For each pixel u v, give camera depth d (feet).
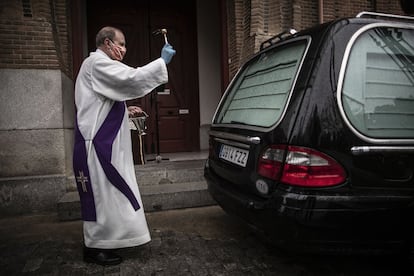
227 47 19.21
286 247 7.21
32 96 13.97
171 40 22.16
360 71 7.22
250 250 9.54
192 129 22.70
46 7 14.33
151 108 21.93
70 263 8.99
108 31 8.87
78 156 8.55
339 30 7.38
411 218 6.96
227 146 9.37
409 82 7.49
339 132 6.82
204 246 9.87
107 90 8.43
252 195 7.82
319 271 8.24
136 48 21.48
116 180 8.48
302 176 6.75
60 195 14.03
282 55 8.67
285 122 7.15
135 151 16.03
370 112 7.07
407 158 6.99
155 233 11.00
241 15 18.25
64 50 15.98
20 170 13.93
